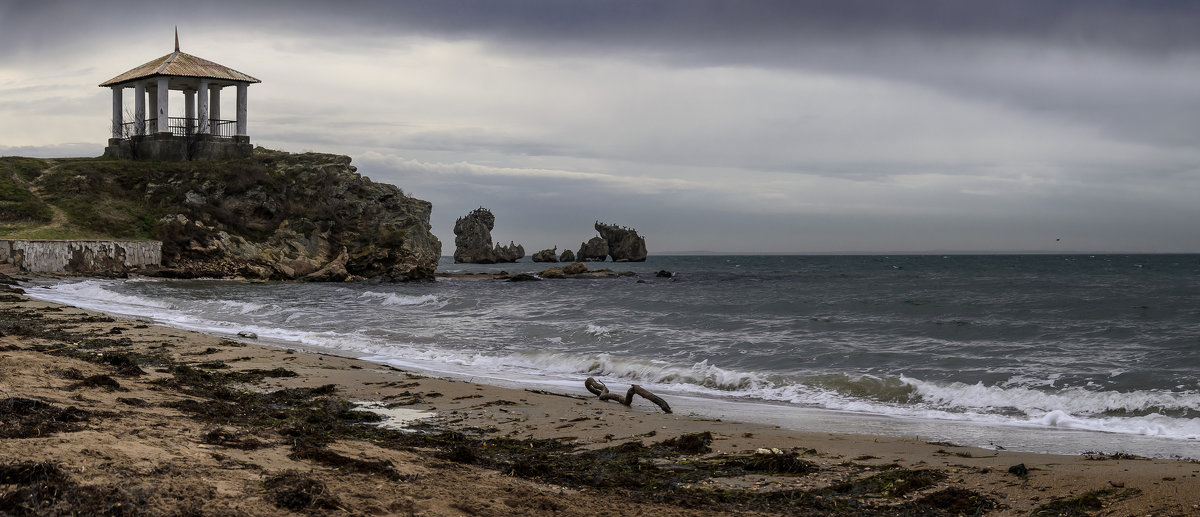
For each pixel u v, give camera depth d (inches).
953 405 565.0
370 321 1152.2
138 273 2118.6
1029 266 5255.9
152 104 2721.5
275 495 249.1
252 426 371.2
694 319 1224.8
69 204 2301.9
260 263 2396.7
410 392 543.8
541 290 2149.4
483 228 6358.3
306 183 2645.2
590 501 288.7
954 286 2314.2
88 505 220.1
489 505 271.0
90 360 544.1
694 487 319.6
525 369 743.7
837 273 3818.9
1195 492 298.8
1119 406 544.7
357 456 322.0
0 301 1149.7
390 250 2630.4
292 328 1058.1
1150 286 2213.3
